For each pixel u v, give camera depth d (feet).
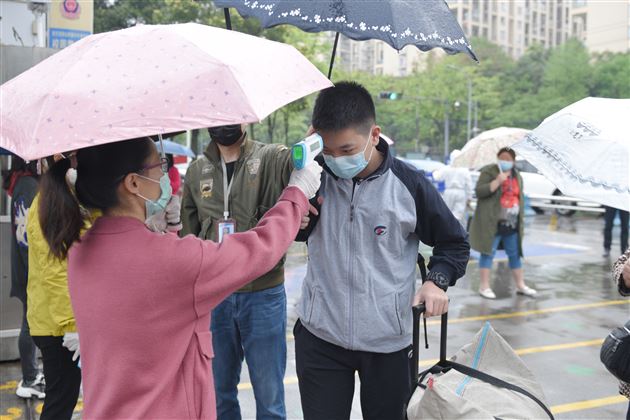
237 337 10.27
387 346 8.05
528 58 220.43
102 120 4.78
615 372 8.06
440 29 7.73
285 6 7.57
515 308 24.04
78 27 27.07
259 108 4.90
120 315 5.55
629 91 189.78
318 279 8.27
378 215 7.92
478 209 25.41
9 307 16.49
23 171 13.26
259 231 6.12
